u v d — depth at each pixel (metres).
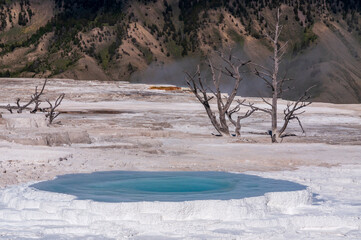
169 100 73.00
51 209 11.02
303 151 22.61
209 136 30.89
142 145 23.70
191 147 23.73
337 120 51.06
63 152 18.98
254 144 25.52
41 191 12.00
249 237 9.48
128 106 62.16
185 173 15.45
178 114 52.12
